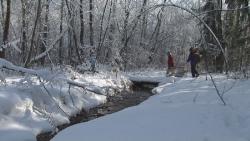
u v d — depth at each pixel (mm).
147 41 36469
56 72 14570
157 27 38219
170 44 42094
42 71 12172
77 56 28297
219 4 21984
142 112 10008
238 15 16375
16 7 30094
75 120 13391
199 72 22625
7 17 19891
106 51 30453
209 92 12844
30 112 11766
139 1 31062
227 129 8547
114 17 29922
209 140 7922
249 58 15469
